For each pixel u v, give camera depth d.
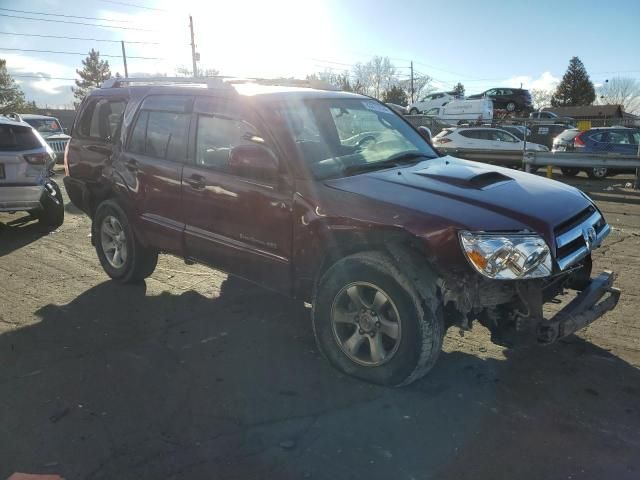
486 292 3.31
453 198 3.44
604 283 3.86
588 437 3.03
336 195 3.59
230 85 4.44
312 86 5.32
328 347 3.70
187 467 2.78
